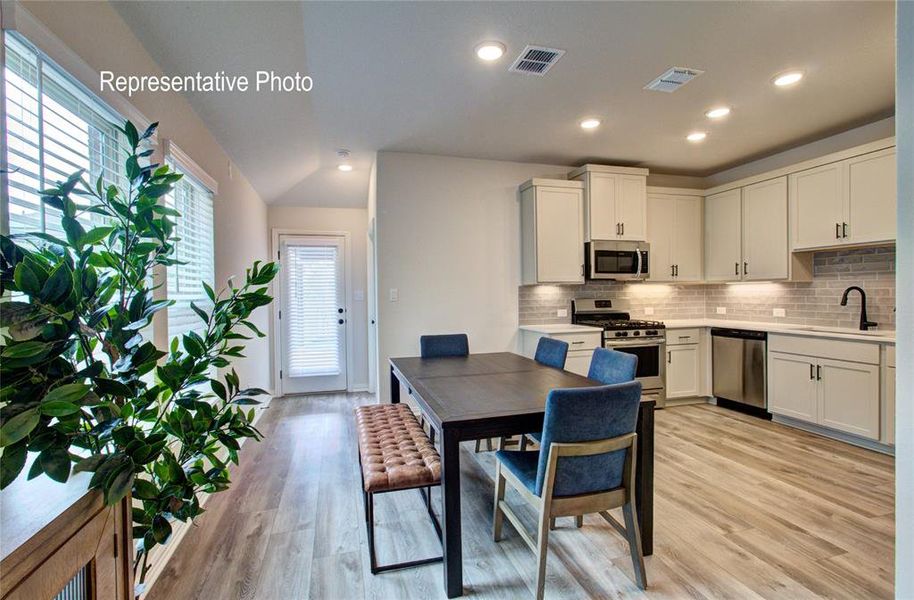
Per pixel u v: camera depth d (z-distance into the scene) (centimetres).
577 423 153
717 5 192
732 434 340
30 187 119
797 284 399
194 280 260
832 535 201
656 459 290
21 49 118
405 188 394
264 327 463
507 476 187
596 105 296
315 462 300
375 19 199
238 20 194
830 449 306
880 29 212
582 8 193
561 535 204
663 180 473
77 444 108
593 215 408
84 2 146
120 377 113
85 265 107
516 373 243
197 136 259
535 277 399
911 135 89
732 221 425
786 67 247
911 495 90
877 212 308
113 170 167
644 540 186
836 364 316
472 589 168
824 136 360
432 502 241
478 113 307
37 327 90
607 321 438
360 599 164
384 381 386
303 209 513
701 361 430
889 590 164
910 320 90
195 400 139
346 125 327
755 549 191
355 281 527
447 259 405
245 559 188
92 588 94
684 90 275
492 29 208
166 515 139
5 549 71
